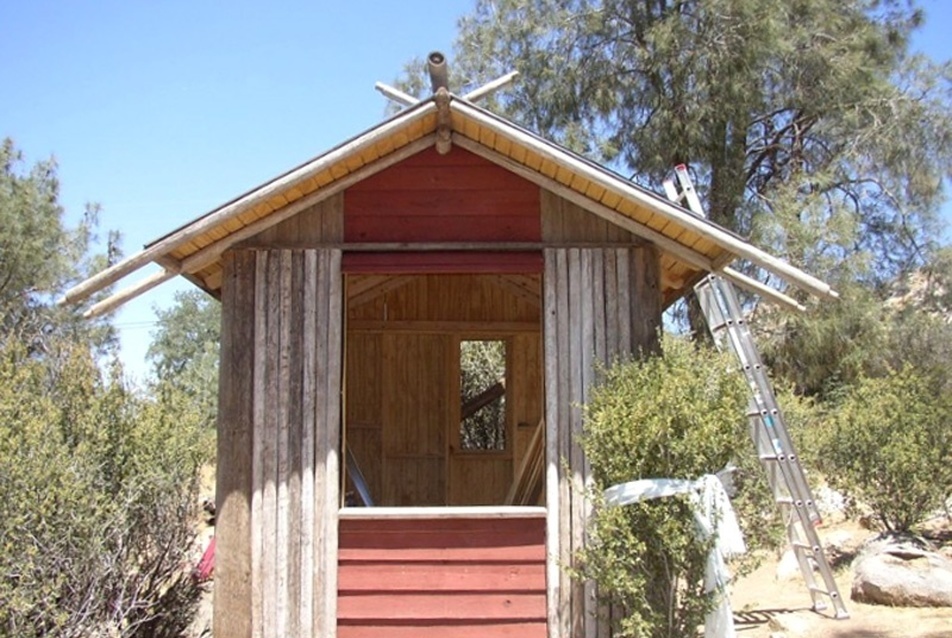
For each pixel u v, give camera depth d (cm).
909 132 1802
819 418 1263
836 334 1609
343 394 641
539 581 619
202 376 2522
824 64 1814
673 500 574
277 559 614
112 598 641
